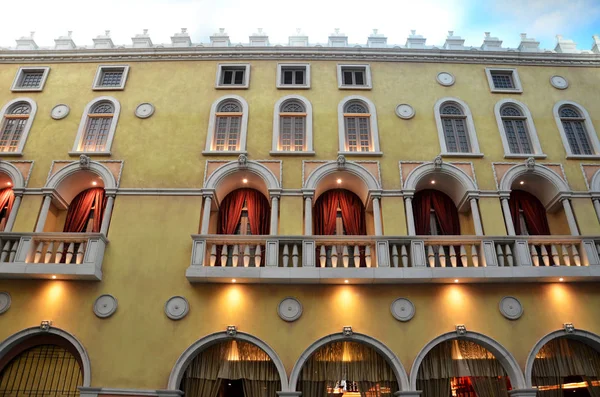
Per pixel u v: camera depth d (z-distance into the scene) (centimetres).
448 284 1268
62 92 1593
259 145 1487
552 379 1229
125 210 1370
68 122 1531
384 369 1217
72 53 1666
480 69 1670
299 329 1211
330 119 1543
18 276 1233
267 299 1244
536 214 1494
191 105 1564
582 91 1634
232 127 1541
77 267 1222
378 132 1520
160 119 1534
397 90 1609
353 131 1544
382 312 1234
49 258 1248
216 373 1212
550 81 1650
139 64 1658
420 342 1201
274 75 1633
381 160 1466
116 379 1150
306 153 1462
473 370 1230
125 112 1548
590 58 1692
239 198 1495
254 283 1257
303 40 1778
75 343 1185
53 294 1244
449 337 1205
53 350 1252
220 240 1279
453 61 1683
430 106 1579
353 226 1466
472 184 1420
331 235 1341
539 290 1265
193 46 1709
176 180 1422
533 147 1512
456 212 1497
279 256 1289
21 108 1578
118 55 1667
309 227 1345
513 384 1177
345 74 1672
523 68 1683
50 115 1542
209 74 1633
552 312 1239
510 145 1539
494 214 1386
